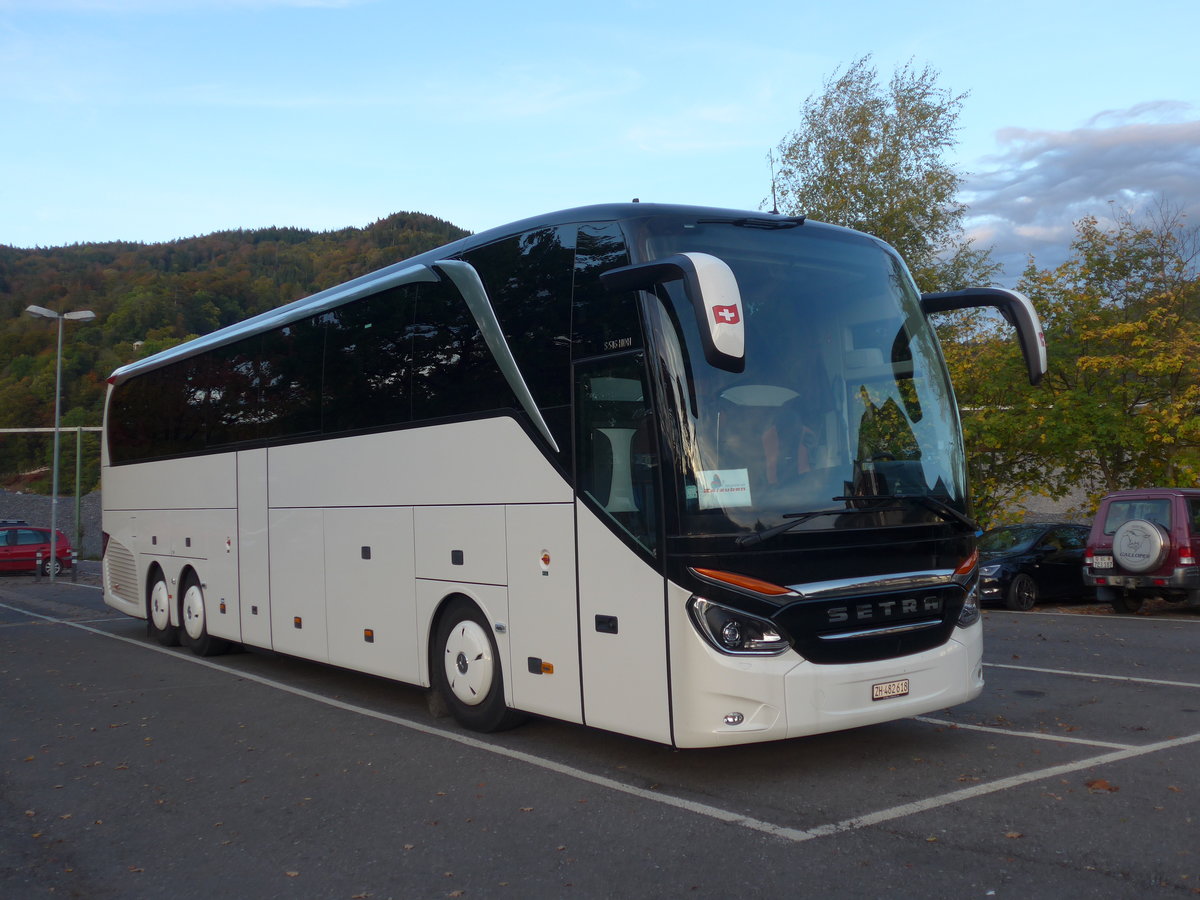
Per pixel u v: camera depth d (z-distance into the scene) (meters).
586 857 5.42
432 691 8.87
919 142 26.94
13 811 6.83
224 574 12.64
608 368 6.82
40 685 11.86
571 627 7.07
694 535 6.21
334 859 5.61
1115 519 16.73
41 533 35.47
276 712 9.75
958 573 6.93
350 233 176.75
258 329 11.91
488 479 7.91
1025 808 5.89
